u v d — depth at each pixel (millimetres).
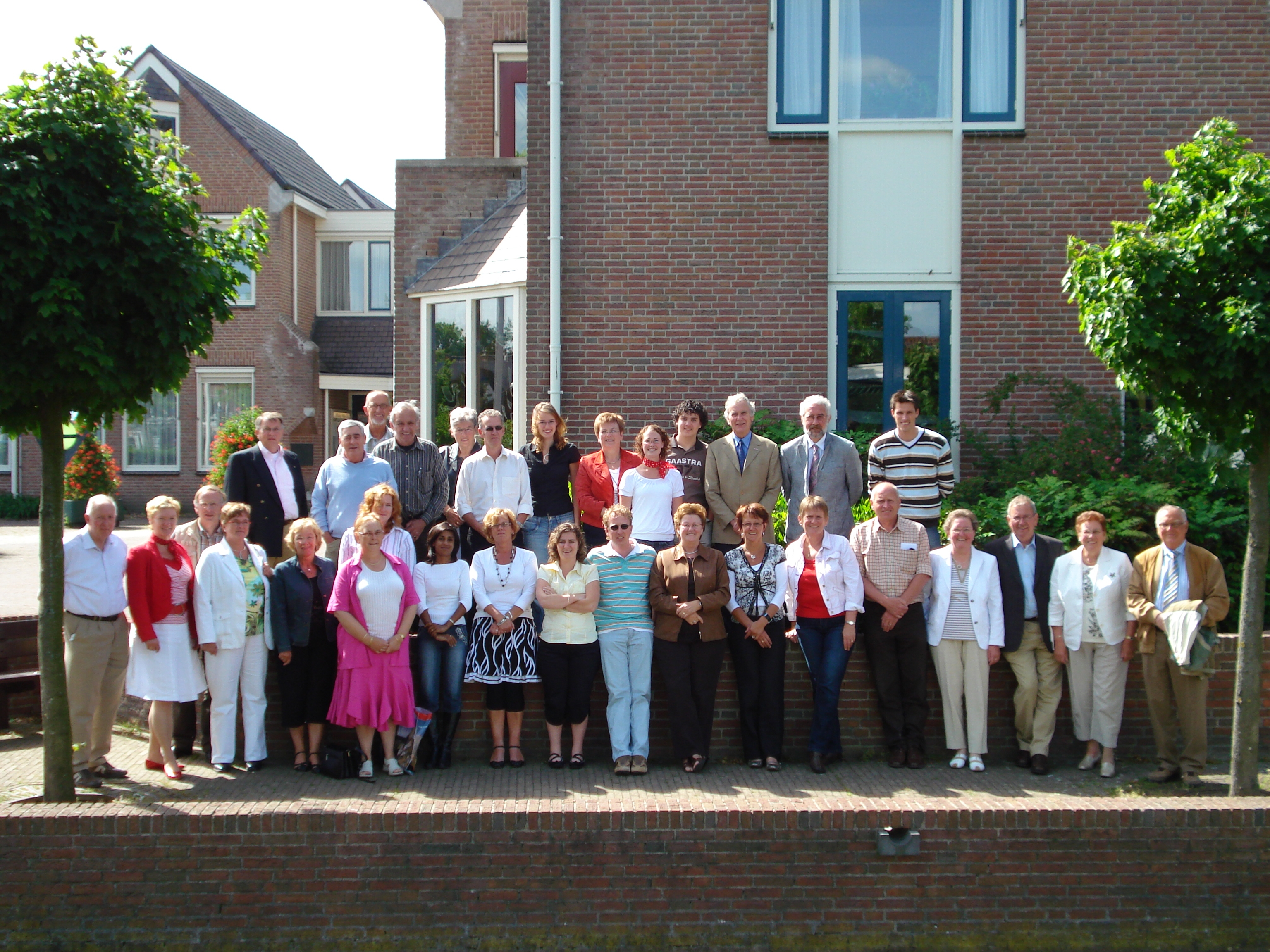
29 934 5098
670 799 5883
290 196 20938
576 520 7703
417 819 5188
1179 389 5672
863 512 8422
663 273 10367
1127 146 10227
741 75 10328
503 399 11391
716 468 7254
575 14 10352
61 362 5133
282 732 6941
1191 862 5273
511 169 12664
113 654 6531
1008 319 10305
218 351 21109
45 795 5664
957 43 10273
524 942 5199
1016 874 5277
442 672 6781
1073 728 6891
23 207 4980
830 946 5246
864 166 10359
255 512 7293
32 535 17297
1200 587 6418
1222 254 5336
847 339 10406
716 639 6652
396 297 12648
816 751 6676
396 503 6645
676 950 5227
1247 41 10156
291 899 5152
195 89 20812
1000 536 8109
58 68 5246
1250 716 5883
